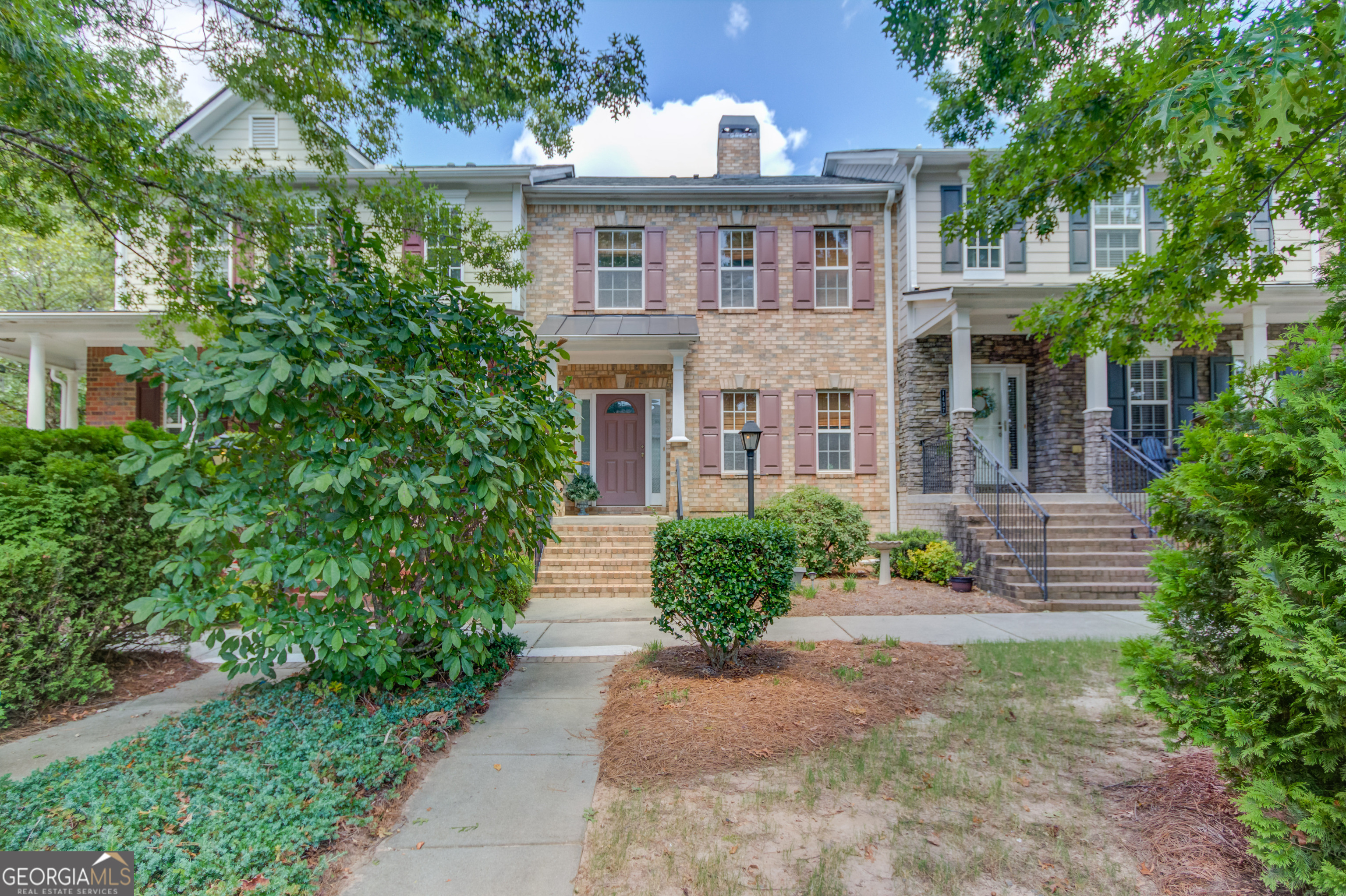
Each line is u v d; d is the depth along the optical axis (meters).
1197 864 2.48
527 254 12.05
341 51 5.40
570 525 10.42
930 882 2.42
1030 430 12.27
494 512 4.56
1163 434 12.09
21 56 4.31
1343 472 2.20
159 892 2.16
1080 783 3.21
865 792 3.12
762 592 4.94
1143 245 11.66
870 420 12.07
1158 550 3.06
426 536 4.05
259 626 3.71
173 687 4.93
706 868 2.50
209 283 3.98
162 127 6.35
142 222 6.95
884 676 4.89
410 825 2.87
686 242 12.29
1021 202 5.23
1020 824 2.82
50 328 10.68
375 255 4.95
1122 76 4.42
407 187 6.39
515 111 5.79
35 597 4.21
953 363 10.43
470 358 4.96
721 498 12.01
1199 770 3.09
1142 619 7.11
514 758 3.57
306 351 3.70
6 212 5.69
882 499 12.05
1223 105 2.92
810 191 11.99
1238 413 2.93
